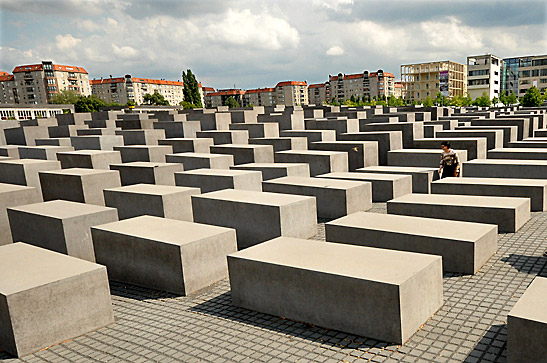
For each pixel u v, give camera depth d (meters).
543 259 7.00
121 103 145.50
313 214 9.27
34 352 5.20
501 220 8.45
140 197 10.24
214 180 12.08
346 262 5.47
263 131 20.47
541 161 12.67
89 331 5.67
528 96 64.12
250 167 13.81
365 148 15.45
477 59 101.44
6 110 50.78
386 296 4.71
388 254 5.70
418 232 7.07
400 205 9.31
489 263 7.00
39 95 126.81
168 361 4.79
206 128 24.39
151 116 31.22
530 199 9.97
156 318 5.98
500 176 12.34
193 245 6.77
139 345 5.21
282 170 13.12
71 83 132.50
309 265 5.42
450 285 6.28
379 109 36.38
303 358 4.63
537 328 3.91
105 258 7.70
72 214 8.40
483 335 4.82
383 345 4.77
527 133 20.78
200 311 6.09
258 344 5.01
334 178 12.37
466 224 7.44
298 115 23.31
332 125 21.95
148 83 150.38
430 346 4.68
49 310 5.29
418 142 16.17
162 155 17.56
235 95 179.12
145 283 7.21
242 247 9.16
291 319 5.58
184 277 6.66
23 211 8.81
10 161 15.09
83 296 5.59
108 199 10.93
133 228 7.63
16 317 5.03
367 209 11.16
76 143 20.62
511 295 5.80
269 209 8.52
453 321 5.20
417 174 12.55
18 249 6.70
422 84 106.50
